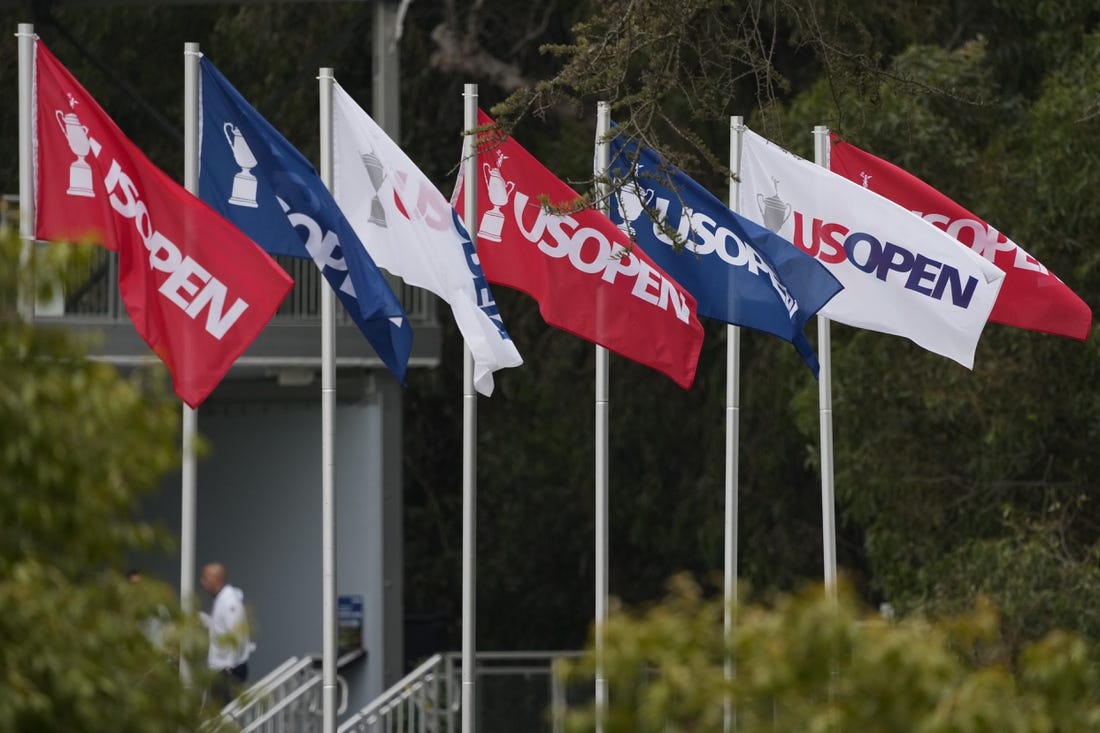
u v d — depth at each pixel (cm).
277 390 7688
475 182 5369
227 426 7862
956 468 7181
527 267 5347
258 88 9325
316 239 4994
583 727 2277
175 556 7981
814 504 9150
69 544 2544
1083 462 7156
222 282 4734
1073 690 2373
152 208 4759
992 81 7625
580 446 9444
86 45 9200
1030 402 6894
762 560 9031
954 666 2277
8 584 2398
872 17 7988
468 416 5538
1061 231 6894
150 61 9350
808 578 9069
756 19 5428
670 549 9588
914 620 2527
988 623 2389
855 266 5528
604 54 5181
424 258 5156
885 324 5503
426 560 10188
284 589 7669
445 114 9644
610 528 9944
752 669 2255
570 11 9212
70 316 6794
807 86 8856
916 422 7125
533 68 9519
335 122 5253
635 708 2278
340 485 7519
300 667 6056
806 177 5566
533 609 10131
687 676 2231
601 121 5434
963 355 5434
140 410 2561
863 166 5775
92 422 2516
